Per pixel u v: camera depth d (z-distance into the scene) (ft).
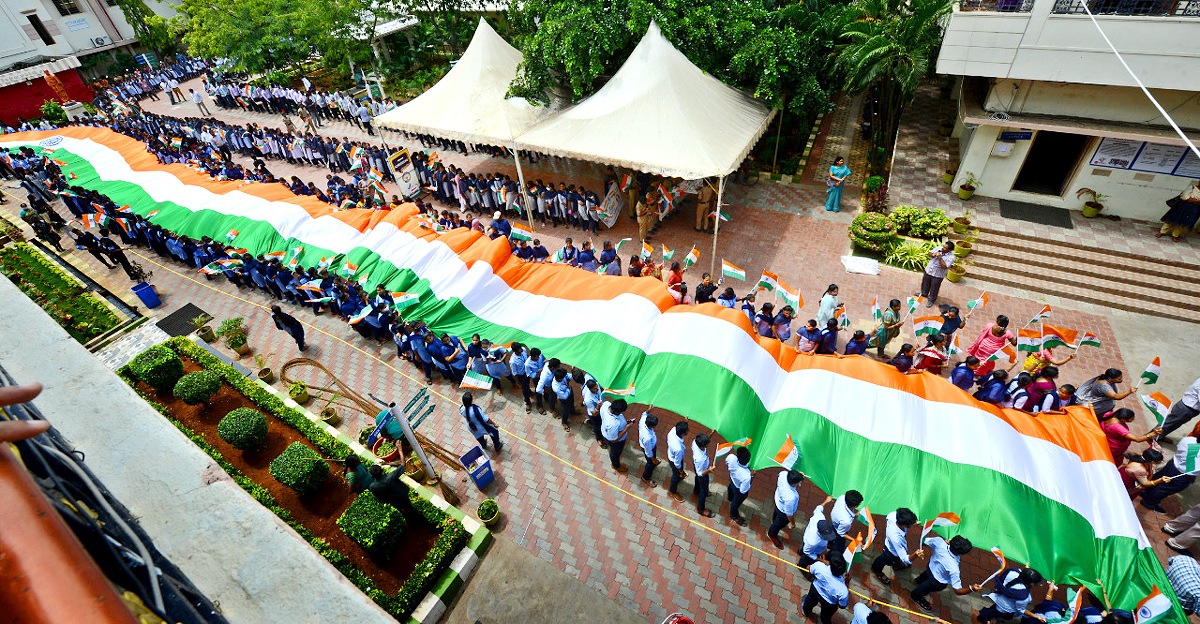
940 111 80.23
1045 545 27.71
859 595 31.73
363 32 115.03
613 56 70.69
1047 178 59.98
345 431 43.04
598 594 32.50
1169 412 36.91
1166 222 51.31
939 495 29.89
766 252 59.26
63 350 14.57
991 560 32.99
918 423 32.50
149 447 12.21
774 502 33.68
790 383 36.52
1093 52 47.16
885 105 70.08
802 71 65.62
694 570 33.40
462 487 38.70
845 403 33.96
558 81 72.28
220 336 52.42
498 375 42.78
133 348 51.80
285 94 109.29
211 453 39.09
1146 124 51.21
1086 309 48.75
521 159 85.05
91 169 77.92
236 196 63.67
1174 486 32.22
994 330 39.58
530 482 38.78
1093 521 28.66
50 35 138.21
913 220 56.13
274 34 110.11
